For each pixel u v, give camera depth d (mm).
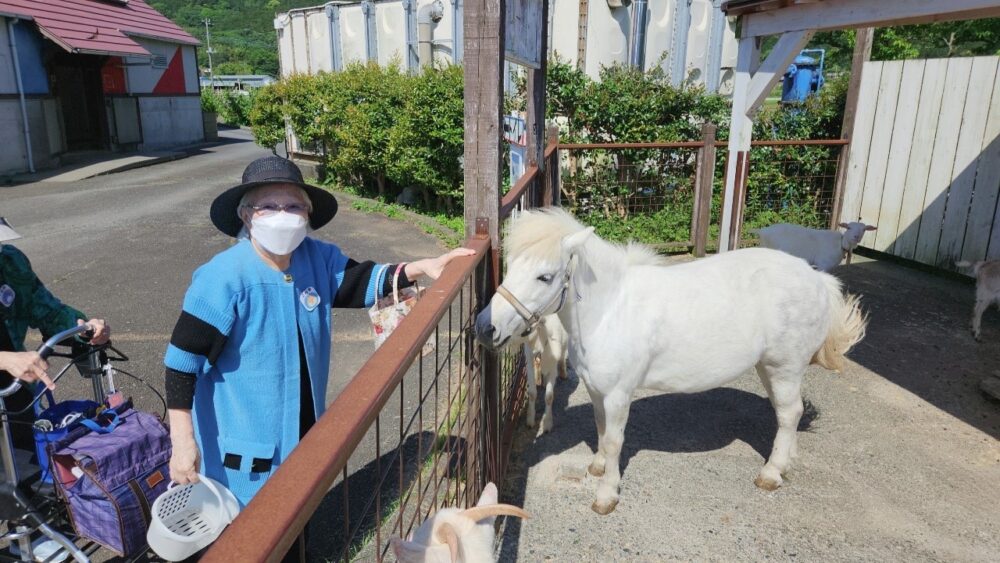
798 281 3332
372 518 3145
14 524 2535
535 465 3746
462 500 2775
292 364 2160
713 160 7676
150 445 2393
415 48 14266
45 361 2336
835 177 8680
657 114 8688
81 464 2242
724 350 3246
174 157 18047
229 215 2123
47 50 15227
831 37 19250
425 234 9320
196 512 2117
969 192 7012
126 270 7395
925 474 3674
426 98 9703
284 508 956
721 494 3492
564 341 4688
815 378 4902
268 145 15250
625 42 11227
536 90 4418
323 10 15883
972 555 3037
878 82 7988
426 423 4023
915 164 7598
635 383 3203
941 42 18438
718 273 3355
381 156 10977
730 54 12766
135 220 10023
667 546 3088
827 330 3502
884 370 5020
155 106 20562
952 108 7105
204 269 2051
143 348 5227
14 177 14078
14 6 14586
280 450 2168
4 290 2562
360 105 11250
